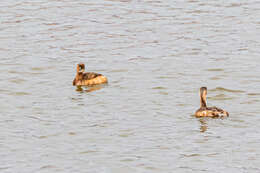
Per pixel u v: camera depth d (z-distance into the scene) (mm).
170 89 36625
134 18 58500
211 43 49094
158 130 29453
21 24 56125
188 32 52969
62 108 33031
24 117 31625
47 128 29984
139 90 36438
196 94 35562
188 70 41188
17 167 25688
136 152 27000
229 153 26797
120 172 25172
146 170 25312
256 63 42844
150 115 31641
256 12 60219
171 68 41750
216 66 42094
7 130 29734
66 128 29922
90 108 32938
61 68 42188
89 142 28172
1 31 53500
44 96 35438
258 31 52781
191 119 30906
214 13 60031
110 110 32562
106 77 38625
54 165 25859
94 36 52031
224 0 66188
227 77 39438
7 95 35656
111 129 29672
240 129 29500
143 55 45625
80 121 30859
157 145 27703
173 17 58656
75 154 26922
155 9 62188
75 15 60000
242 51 46312
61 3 65250
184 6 63375
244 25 55094
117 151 27125
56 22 57062
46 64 43156
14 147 27703
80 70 38562
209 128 29625
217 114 31109
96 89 36781
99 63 43531
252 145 27547
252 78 39062
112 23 56688
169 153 26859
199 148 27328
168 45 48719
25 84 38156
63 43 49656
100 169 25422
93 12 61250
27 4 64688
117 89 36750
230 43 48969
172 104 33562
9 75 40188
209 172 25047
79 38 51406
